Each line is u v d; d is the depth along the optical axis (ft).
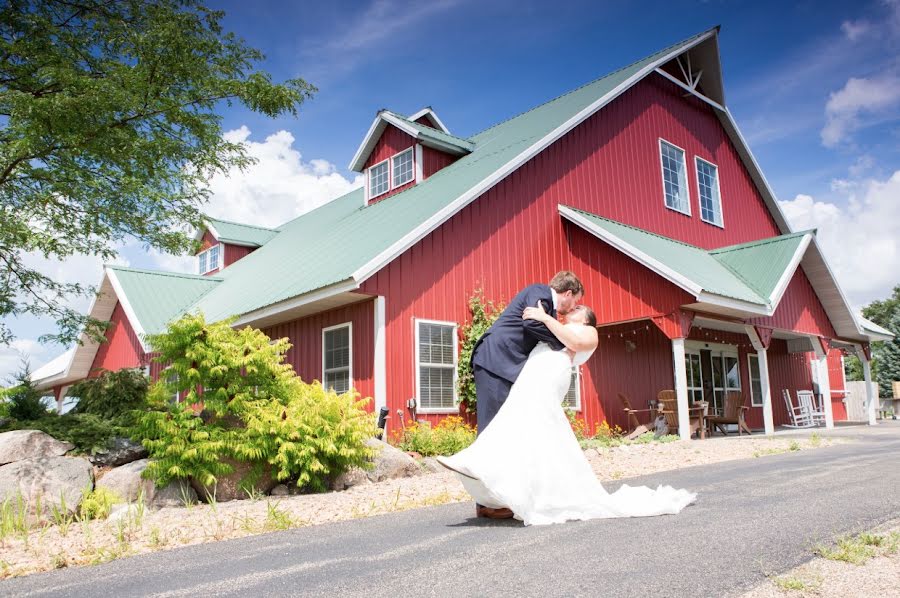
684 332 43.62
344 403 27.71
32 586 12.18
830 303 58.29
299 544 14.56
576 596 9.46
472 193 44.14
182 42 31.32
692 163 65.57
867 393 65.72
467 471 14.07
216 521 18.65
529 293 15.33
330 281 38.32
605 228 49.11
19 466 21.70
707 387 61.41
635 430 50.44
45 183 34.01
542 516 14.52
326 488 27.22
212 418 26.61
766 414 48.85
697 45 66.13
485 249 45.47
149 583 11.73
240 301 50.55
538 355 15.12
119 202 34.63
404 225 42.91
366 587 10.46
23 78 31.86
